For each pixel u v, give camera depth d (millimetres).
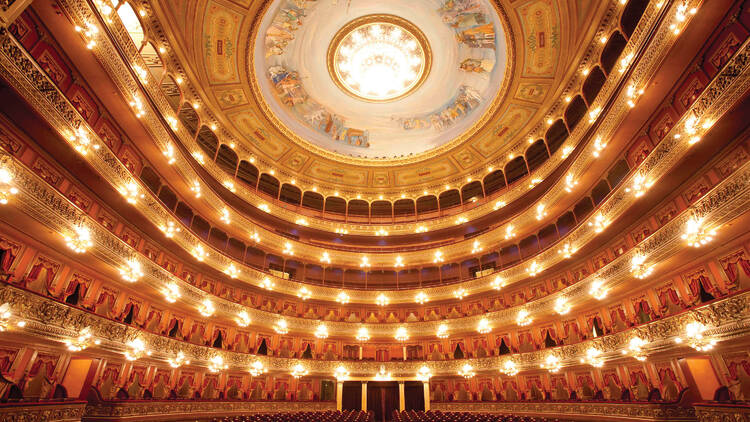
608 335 18016
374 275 31859
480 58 25438
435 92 28484
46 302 12055
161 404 17109
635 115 16078
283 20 23531
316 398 26109
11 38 9891
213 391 22016
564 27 20219
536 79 23297
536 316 22672
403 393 25969
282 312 26797
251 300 25922
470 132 28250
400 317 28906
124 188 15570
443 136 30250
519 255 28000
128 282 16859
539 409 20844
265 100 25734
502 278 25344
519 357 23031
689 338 13461
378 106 29844
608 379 19094
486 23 23234
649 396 15430
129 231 17969
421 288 28172
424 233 31188
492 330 25875
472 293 26438
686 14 12211
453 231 30812
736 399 12766
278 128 27594
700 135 12586
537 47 21812
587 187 20953
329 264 29922
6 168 10453
